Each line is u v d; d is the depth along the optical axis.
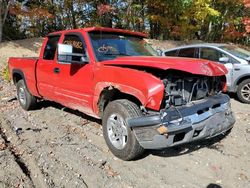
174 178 3.91
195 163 4.30
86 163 4.32
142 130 3.89
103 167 4.20
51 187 3.73
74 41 5.26
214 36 23.59
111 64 4.55
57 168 4.19
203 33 23.89
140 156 4.37
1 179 3.93
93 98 4.77
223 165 4.25
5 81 10.42
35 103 6.91
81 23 22.14
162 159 4.41
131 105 4.18
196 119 3.99
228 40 24.45
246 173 4.04
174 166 4.22
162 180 3.87
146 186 3.73
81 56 4.87
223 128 4.47
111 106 4.36
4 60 13.79
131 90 4.05
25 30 22.06
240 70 7.93
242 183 3.80
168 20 20.00
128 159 4.29
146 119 3.82
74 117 6.36
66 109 6.96
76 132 5.52
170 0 18.77
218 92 4.72
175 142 3.93
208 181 3.84
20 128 5.75
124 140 4.26
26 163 4.38
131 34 5.62
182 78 4.12
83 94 5.01
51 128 5.75
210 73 4.11
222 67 4.52
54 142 5.07
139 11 19.48
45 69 5.96
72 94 5.29
